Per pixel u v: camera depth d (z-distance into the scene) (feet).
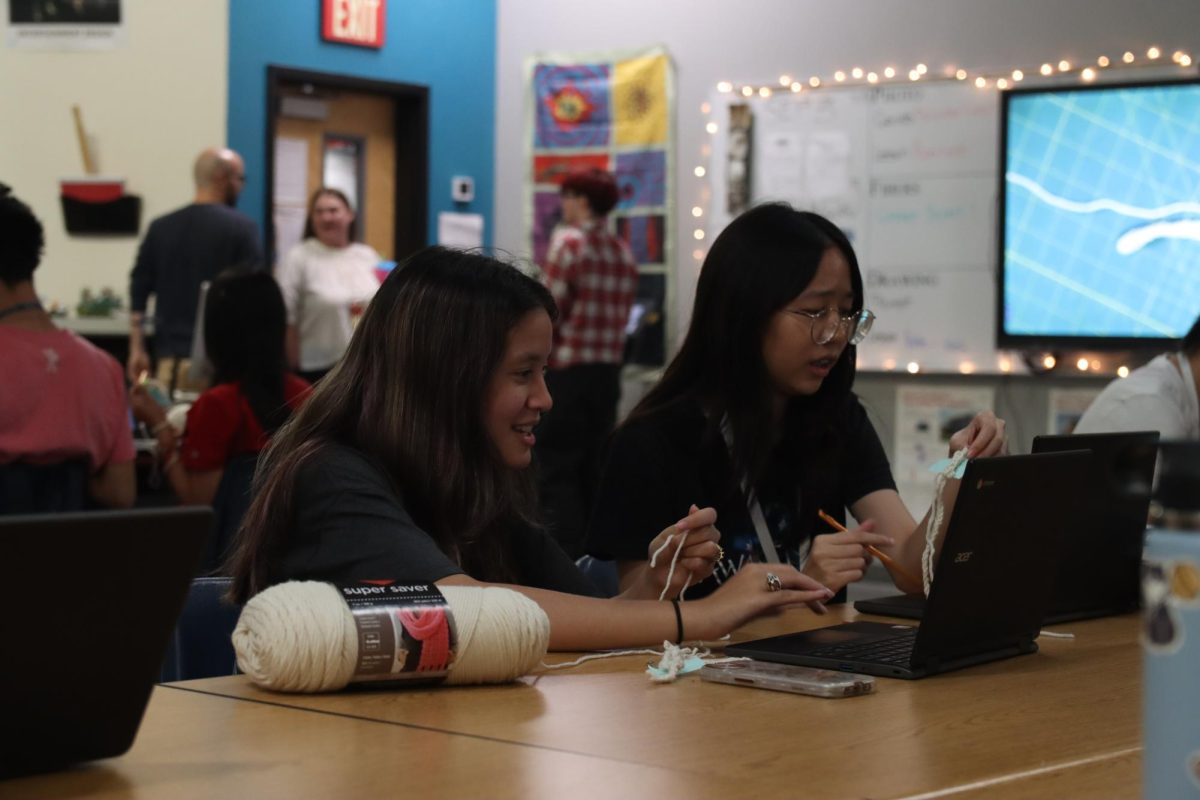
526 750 4.40
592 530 8.58
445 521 6.49
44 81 24.23
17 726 3.89
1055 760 4.43
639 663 6.03
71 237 24.13
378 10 25.61
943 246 22.40
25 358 11.03
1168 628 2.83
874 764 4.32
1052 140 21.47
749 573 6.55
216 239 21.58
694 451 8.54
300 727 4.67
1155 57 20.99
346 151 26.30
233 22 24.32
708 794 3.93
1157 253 20.72
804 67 23.68
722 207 24.35
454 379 6.41
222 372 12.26
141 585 3.99
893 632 6.84
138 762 4.20
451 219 26.61
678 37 24.98
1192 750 2.79
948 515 8.29
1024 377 21.76
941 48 22.52
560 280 23.02
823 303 8.30
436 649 5.23
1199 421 10.96
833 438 8.80
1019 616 6.50
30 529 3.76
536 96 26.35
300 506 6.31
